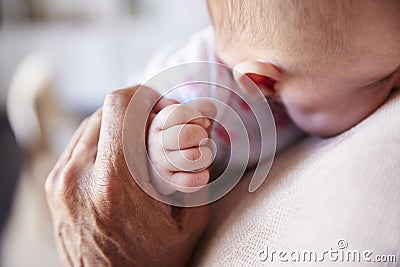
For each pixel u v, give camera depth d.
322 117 0.47
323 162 0.41
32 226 1.62
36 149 1.56
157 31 3.06
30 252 1.55
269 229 0.40
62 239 0.46
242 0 0.45
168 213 0.43
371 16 0.41
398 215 0.34
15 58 3.16
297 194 0.40
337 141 0.44
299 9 0.42
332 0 0.41
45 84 1.63
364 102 0.45
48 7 3.11
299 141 0.56
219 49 0.50
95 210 0.42
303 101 0.47
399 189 0.35
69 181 0.43
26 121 1.55
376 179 0.36
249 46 0.47
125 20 3.07
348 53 0.42
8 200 2.10
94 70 3.18
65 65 3.17
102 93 3.17
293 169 0.46
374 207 0.35
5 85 3.17
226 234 0.45
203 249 0.48
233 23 0.47
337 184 0.37
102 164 0.41
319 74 0.44
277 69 0.46
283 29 0.43
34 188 1.58
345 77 0.43
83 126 0.50
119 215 0.42
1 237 1.69
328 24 0.42
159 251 0.44
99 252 0.44
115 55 3.12
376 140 0.38
